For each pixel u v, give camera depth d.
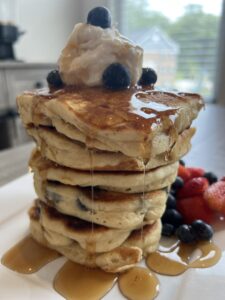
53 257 0.13
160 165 0.13
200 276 0.12
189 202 0.17
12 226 0.15
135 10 0.61
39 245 0.14
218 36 0.54
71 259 0.13
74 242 0.13
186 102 0.13
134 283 0.12
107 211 0.13
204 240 0.14
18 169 0.21
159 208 0.14
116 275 0.12
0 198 0.17
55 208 0.14
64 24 0.61
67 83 0.14
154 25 0.60
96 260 0.13
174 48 0.59
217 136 0.31
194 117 0.14
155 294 0.11
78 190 0.13
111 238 0.13
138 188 0.13
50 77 0.14
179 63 0.59
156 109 0.12
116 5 0.62
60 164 0.13
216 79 0.55
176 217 0.16
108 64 0.14
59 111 0.12
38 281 0.12
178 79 0.60
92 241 0.13
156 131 0.11
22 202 0.17
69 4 0.61
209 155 0.25
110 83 0.14
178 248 0.14
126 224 0.13
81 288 0.11
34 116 0.13
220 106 0.51
